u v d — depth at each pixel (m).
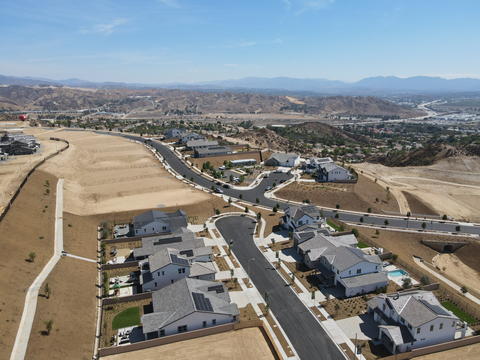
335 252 65.88
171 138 195.25
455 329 47.09
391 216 101.56
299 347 46.50
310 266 67.56
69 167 121.75
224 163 149.00
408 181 141.38
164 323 46.09
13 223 64.31
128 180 121.56
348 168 150.12
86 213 89.00
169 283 59.41
